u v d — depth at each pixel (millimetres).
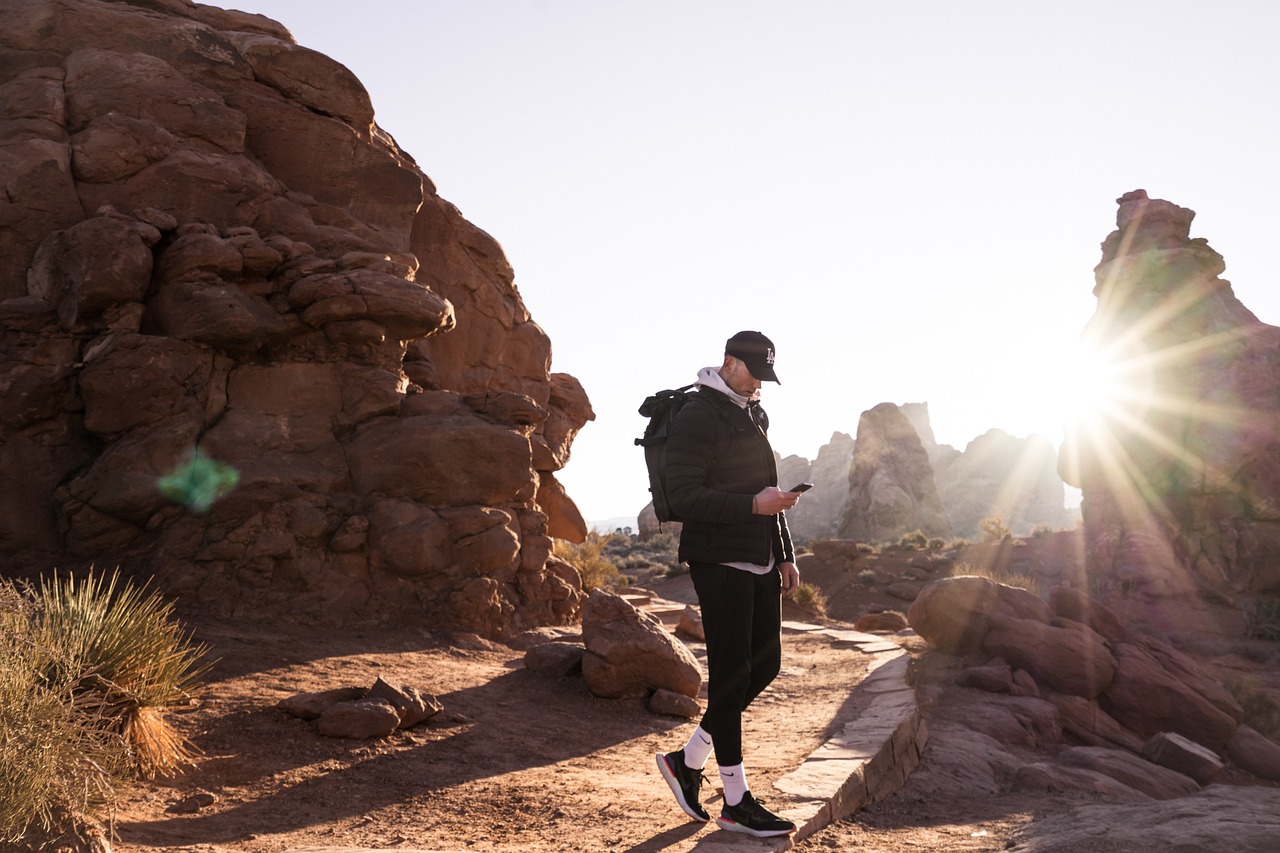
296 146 13430
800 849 4371
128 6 13219
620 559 43969
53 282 10609
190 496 10250
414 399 12305
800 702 9656
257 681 7180
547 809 4812
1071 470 35312
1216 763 10789
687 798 4367
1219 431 31125
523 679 8922
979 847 4902
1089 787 8203
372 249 13055
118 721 4664
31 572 9414
